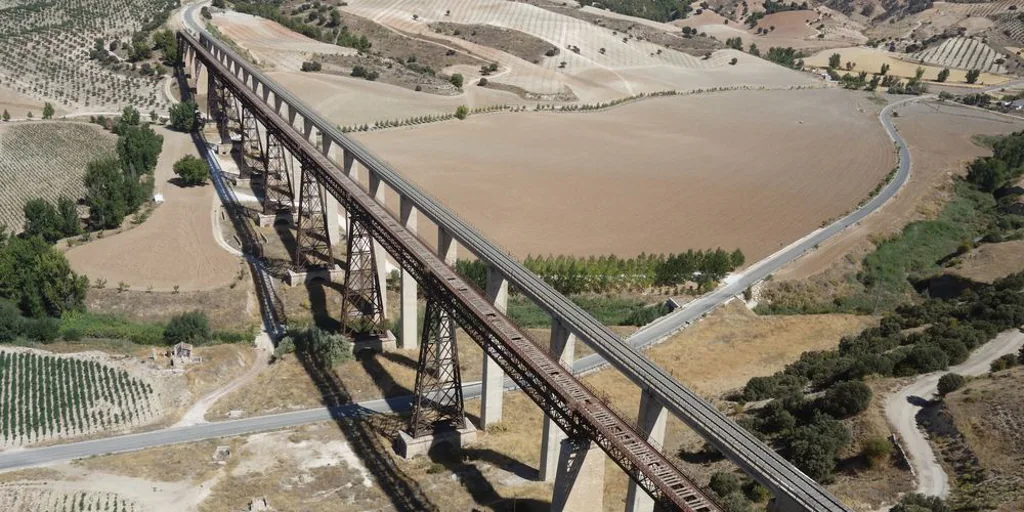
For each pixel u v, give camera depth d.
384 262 136.50
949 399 97.19
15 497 86.06
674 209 195.00
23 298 126.12
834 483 86.50
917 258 181.00
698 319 141.62
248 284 140.88
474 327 88.88
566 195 198.38
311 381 115.88
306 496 90.69
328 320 133.38
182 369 114.62
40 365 111.75
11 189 178.62
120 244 151.38
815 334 138.38
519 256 160.88
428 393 104.44
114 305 130.75
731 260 162.38
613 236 176.00
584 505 80.44
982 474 83.56
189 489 90.38
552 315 95.94
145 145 188.50
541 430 107.25
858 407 97.12
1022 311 126.06
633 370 84.75
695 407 79.38
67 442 98.12
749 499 85.38
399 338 127.56
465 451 101.50
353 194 113.69
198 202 173.25
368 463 97.94
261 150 193.75
